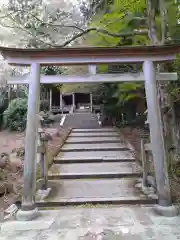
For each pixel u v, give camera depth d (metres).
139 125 7.89
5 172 3.62
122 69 5.36
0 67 8.72
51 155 4.77
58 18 5.32
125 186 3.35
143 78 2.82
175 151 3.83
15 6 4.84
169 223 2.16
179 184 3.26
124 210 2.56
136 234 1.94
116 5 4.52
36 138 2.63
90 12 5.48
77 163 4.58
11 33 5.15
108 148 5.51
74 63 2.84
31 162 2.52
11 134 6.93
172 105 3.98
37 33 5.09
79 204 2.79
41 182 3.07
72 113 14.28
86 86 7.41
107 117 9.57
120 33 4.64
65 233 2.00
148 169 3.28
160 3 4.11
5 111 7.75
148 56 2.82
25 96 9.26
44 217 2.40
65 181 3.64
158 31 4.45
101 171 3.96
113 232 1.99
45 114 9.73
